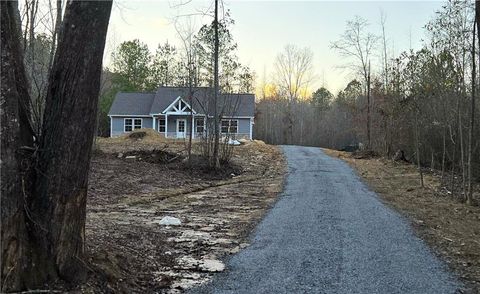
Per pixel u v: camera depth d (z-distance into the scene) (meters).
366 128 28.73
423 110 16.34
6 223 3.48
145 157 18.20
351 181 14.95
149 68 46.22
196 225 7.95
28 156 3.82
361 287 4.85
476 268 5.61
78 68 3.89
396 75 20.00
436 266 5.67
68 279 3.95
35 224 3.78
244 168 18.30
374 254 6.20
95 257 4.56
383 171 18.09
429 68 14.36
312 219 8.67
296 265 5.64
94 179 12.80
